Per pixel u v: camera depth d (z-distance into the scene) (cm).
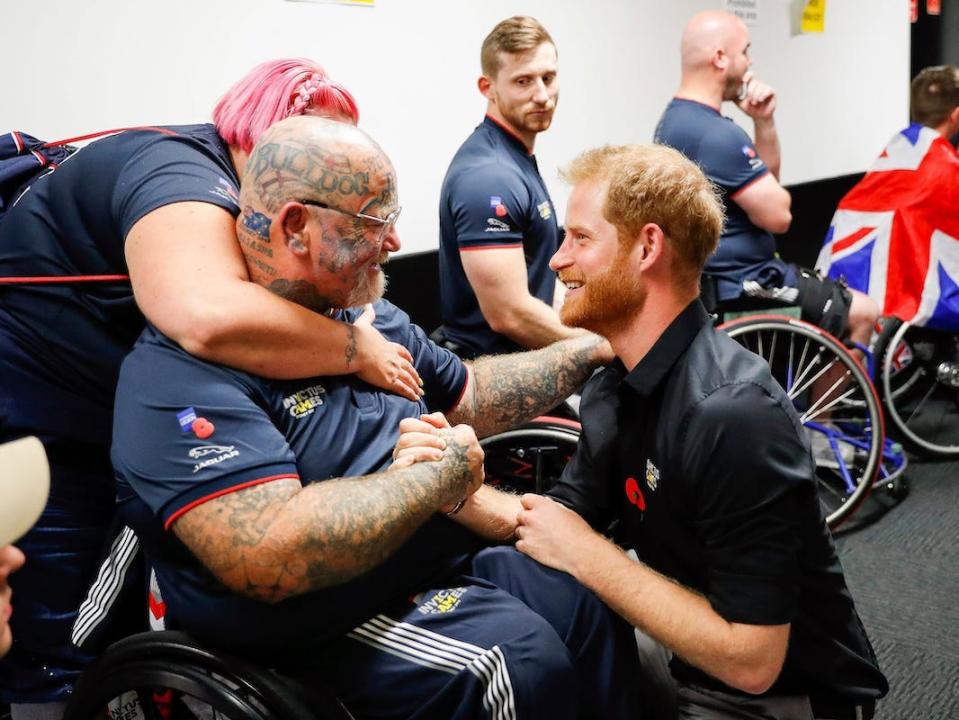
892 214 340
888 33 495
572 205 142
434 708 133
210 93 263
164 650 136
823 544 141
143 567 160
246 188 133
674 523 141
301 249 131
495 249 244
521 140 263
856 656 148
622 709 147
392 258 308
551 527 145
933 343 350
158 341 135
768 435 128
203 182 141
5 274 155
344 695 135
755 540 130
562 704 136
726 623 132
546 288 267
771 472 128
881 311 339
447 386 175
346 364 142
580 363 187
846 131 484
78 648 163
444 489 134
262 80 150
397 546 130
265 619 131
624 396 144
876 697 150
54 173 154
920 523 297
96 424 160
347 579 127
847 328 324
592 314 142
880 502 314
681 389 135
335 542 123
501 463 235
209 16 258
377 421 145
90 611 155
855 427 325
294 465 131
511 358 188
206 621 133
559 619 147
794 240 464
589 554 141
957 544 282
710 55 305
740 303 307
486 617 140
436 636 136
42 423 157
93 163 149
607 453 154
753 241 307
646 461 142
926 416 374
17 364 155
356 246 132
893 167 345
